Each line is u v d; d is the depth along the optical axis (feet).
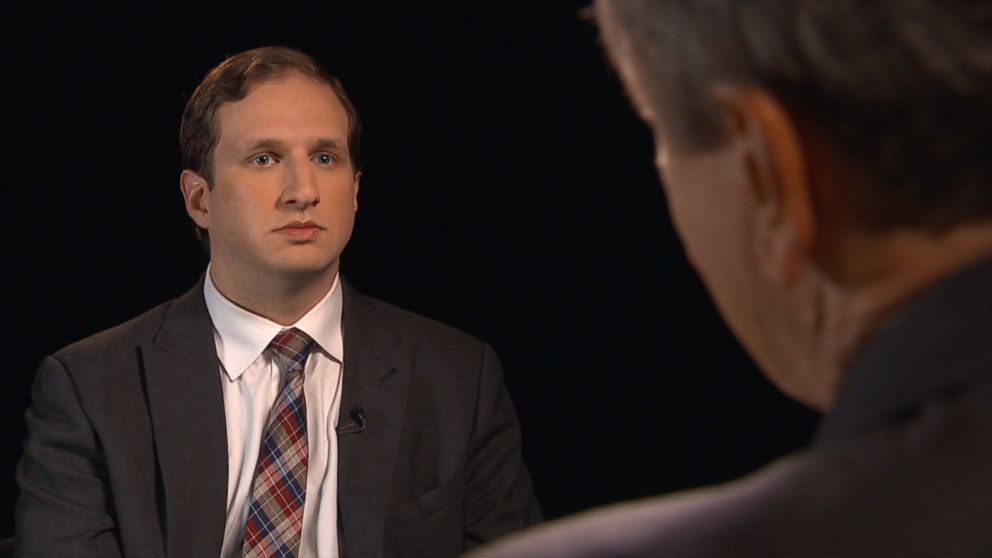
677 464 15.37
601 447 15.31
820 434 1.73
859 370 1.69
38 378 9.45
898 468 1.59
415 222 14.80
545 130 14.85
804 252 1.78
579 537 1.70
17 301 14.25
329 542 9.02
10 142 14.10
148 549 8.73
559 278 15.08
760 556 1.59
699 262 2.02
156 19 14.14
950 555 1.54
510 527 9.71
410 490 9.34
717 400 15.31
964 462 1.56
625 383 15.30
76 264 14.30
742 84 1.77
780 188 1.76
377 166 14.70
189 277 14.32
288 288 9.32
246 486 9.11
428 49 14.65
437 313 14.88
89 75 14.12
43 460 9.04
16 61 14.02
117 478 8.84
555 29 14.67
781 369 2.01
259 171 9.18
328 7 14.40
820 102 1.71
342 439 9.27
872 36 1.66
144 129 14.23
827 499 1.61
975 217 1.69
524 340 15.11
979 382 1.59
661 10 1.87
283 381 9.37
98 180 14.25
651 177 14.94
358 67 14.56
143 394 9.19
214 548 8.81
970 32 1.64
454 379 9.77
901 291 1.74
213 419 9.10
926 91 1.65
